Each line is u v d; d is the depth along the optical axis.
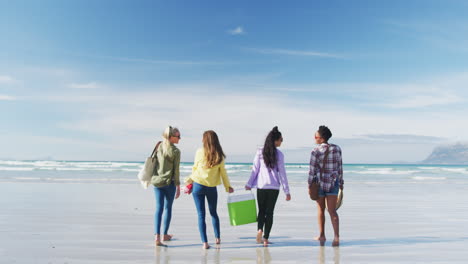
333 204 4.80
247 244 4.83
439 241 5.09
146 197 10.27
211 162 4.50
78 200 9.39
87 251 4.31
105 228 5.82
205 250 4.45
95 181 16.27
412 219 7.09
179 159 4.71
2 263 3.75
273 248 4.60
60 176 20.00
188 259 4.01
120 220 6.57
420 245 4.83
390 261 4.01
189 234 5.46
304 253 4.35
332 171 4.79
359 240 5.15
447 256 4.25
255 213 4.90
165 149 4.69
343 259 4.08
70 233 5.39
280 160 4.70
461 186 16.16
